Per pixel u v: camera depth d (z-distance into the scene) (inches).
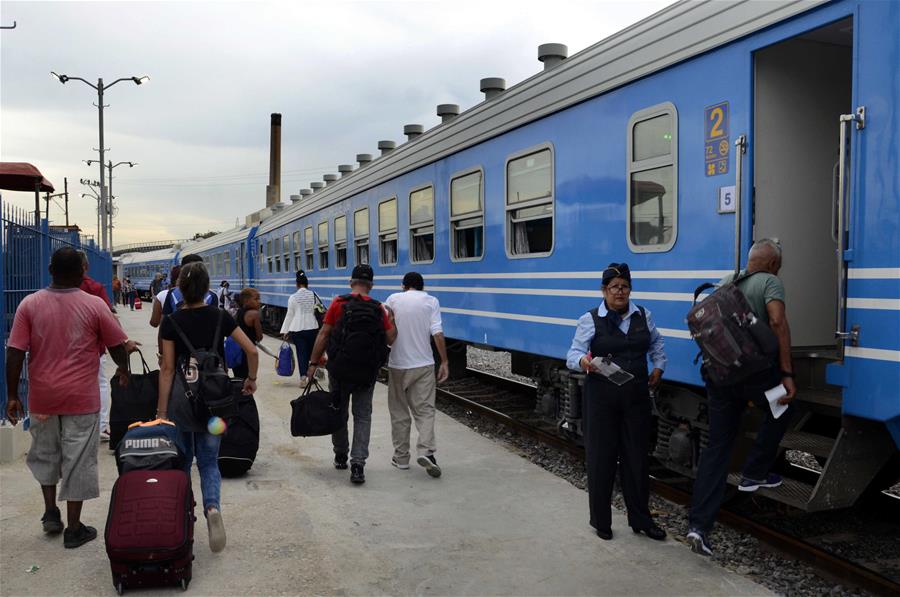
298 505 201.9
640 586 150.6
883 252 144.9
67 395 164.9
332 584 151.3
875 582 149.4
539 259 272.1
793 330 185.3
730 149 183.6
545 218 269.9
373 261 459.2
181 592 146.9
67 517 173.6
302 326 396.8
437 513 196.2
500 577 155.1
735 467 190.2
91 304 169.2
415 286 240.5
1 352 249.8
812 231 187.2
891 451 165.9
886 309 144.5
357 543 174.2
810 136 186.7
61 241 381.4
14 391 166.4
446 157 350.9
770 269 159.6
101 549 167.3
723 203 185.8
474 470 240.2
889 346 143.9
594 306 241.0
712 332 152.5
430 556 166.4
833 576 158.1
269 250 811.4
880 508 203.6
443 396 386.3
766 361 149.3
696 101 195.3
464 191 333.7
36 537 174.2
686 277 199.2
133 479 147.6
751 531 183.2
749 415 187.3
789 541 170.6
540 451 279.0
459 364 441.7
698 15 192.9
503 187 297.7
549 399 285.9
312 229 618.5
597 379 174.2
